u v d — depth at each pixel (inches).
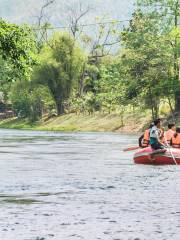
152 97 5172.2
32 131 6151.6
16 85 7465.6
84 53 7253.9
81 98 7027.6
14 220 891.4
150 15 5177.2
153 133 1931.6
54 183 1358.3
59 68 7081.7
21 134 5064.0
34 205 1030.4
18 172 1630.2
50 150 2655.0
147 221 881.5
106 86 5871.1
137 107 5949.8
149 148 1923.0
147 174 1581.0
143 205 1024.2
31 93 7613.2
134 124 5531.5
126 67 5265.8
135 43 5152.6
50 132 5664.4
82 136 4407.0
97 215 930.7
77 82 7421.3
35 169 1724.9
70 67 7175.2
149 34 5172.2
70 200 1086.4
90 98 6697.8
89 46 7475.4
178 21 5196.9
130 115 5792.3
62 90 7204.7
